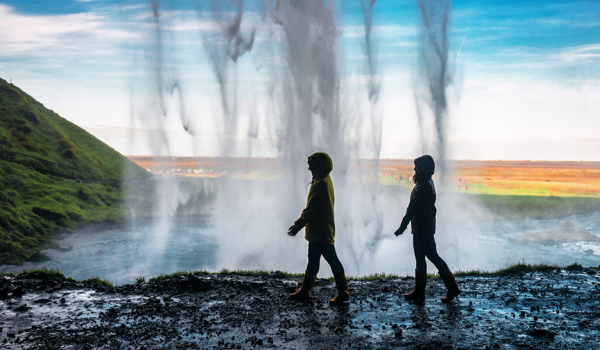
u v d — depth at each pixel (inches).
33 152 2249.0
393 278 348.2
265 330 205.2
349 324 212.5
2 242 1234.6
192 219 1924.2
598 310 235.8
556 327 205.9
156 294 282.4
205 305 253.3
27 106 2605.8
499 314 228.4
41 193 1888.5
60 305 253.3
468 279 326.6
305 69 922.1
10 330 207.2
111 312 238.2
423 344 183.3
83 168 2385.6
